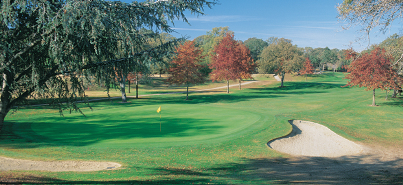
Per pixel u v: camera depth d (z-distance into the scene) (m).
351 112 27.02
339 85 69.50
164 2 7.80
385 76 29.00
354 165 10.96
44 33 6.87
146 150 11.95
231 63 53.75
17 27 7.29
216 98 44.69
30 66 8.22
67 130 16.39
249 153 12.27
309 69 91.19
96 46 7.68
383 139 16.64
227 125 18.70
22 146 11.94
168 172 8.86
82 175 8.06
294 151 14.01
